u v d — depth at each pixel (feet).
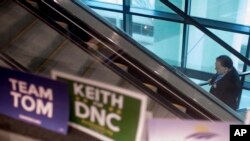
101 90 5.04
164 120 4.81
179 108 9.24
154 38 19.69
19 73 5.34
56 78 5.28
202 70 19.74
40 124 5.83
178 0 18.20
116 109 5.11
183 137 4.95
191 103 9.34
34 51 9.70
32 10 10.51
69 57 9.96
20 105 5.75
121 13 19.13
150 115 5.17
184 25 18.62
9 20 10.21
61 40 10.27
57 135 6.09
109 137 5.45
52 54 9.91
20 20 10.30
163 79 9.57
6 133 6.48
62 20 10.28
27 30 10.19
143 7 18.99
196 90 9.61
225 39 18.57
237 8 18.07
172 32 19.22
